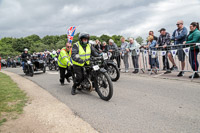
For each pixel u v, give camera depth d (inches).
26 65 385.1
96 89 172.6
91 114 128.8
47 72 439.5
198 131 98.3
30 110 140.6
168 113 125.1
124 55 333.1
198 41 225.0
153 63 289.1
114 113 128.9
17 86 243.4
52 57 503.2
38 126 111.3
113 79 248.1
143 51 304.5
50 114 131.2
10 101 164.7
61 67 230.4
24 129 107.5
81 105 150.9
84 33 171.5
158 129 102.1
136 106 142.2
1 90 213.0
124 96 172.2
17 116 127.8
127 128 104.6
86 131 102.7
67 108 143.9
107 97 157.8
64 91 207.2
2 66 975.6
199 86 192.1
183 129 101.3
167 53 272.7
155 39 319.3
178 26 254.2
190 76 235.3
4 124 114.6
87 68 175.0
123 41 341.4
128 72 330.0
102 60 182.2
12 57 1002.1
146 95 171.8
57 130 105.3
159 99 157.4
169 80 231.8
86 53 176.9
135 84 222.5
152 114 124.5
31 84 263.9
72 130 104.6
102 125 109.8
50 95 190.1
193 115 120.0
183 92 174.6
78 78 180.2
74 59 171.3
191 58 230.4
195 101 147.3
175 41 264.2
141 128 104.0
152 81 233.6
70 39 434.0
